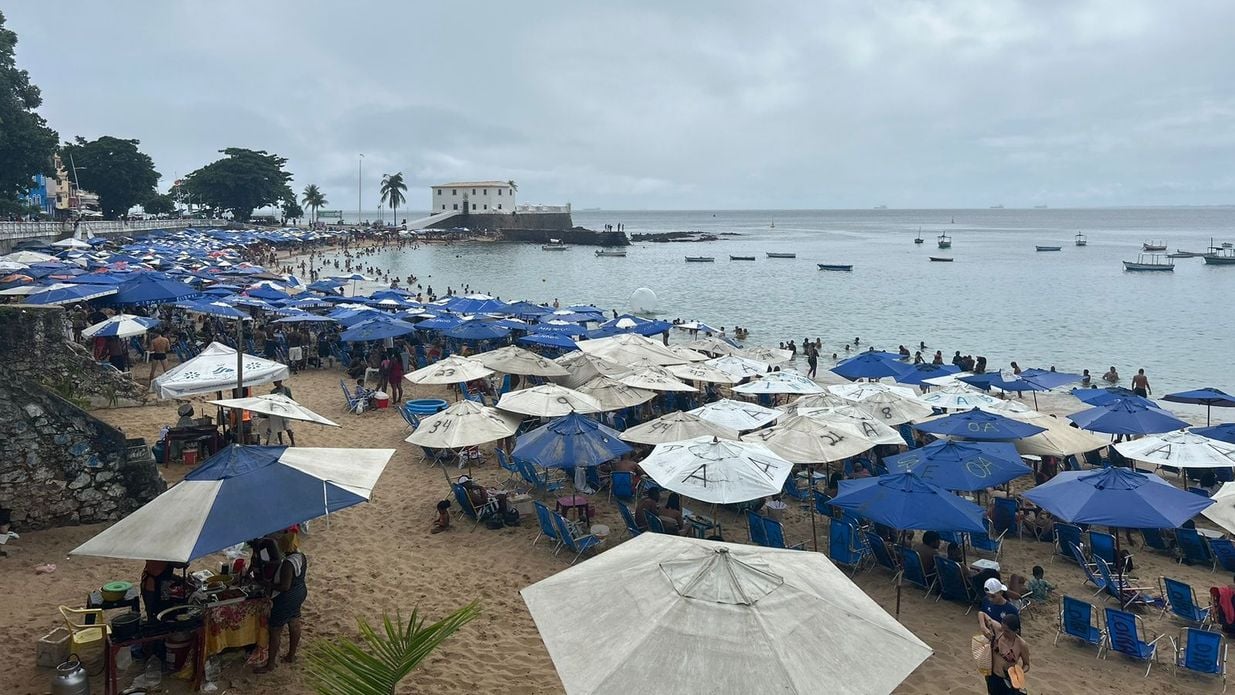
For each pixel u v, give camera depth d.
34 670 8.23
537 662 9.49
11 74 55.03
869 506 10.89
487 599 11.12
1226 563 13.37
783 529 14.87
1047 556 13.90
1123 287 72.19
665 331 32.59
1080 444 15.59
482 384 25.47
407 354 26.78
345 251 103.19
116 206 100.31
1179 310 55.88
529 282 78.69
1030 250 136.38
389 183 161.25
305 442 18.53
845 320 51.66
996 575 11.63
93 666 8.38
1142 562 13.87
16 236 53.75
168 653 8.33
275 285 39.28
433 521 14.05
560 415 15.53
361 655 5.65
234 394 14.86
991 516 14.95
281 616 8.45
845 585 6.84
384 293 41.22
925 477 12.77
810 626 5.81
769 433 14.16
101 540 7.38
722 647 5.50
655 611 5.91
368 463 9.20
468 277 83.25
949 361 37.78
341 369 28.14
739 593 5.97
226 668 8.58
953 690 9.45
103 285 25.39
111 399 19.06
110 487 11.98
